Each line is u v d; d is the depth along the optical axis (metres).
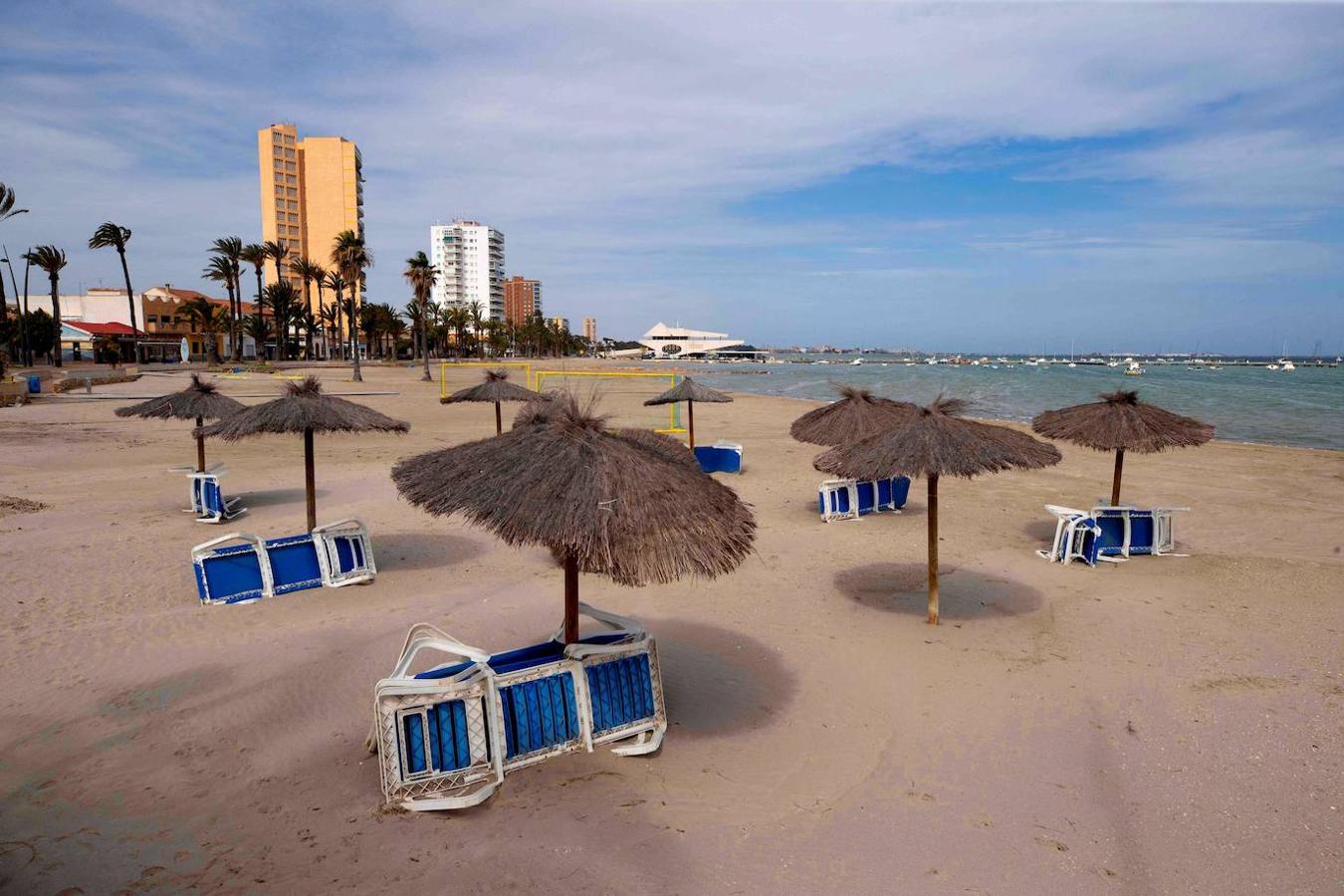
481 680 4.61
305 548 8.54
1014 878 3.94
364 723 5.46
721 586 8.92
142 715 5.52
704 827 4.32
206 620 7.46
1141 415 10.59
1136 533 10.33
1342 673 6.51
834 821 4.41
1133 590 8.81
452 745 4.54
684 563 4.61
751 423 29.42
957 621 7.81
